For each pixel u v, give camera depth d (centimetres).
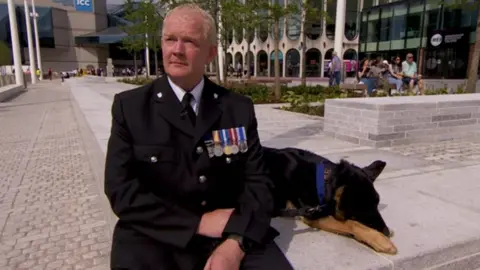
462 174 453
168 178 187
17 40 2608
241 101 214
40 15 5203
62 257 316
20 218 398
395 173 458
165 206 185
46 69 5425
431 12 2717
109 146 191
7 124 1067
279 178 274
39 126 1027
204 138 194
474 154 572
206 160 192
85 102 1288
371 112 614
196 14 189
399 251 250
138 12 2519
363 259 239
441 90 1200
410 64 1421
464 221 304
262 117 983
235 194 211
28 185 511
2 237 354
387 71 1460
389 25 3128
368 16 3375
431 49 2786
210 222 190
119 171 185
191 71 191
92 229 371
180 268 187
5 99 1839
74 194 473
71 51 5662
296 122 898
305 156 288
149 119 190
